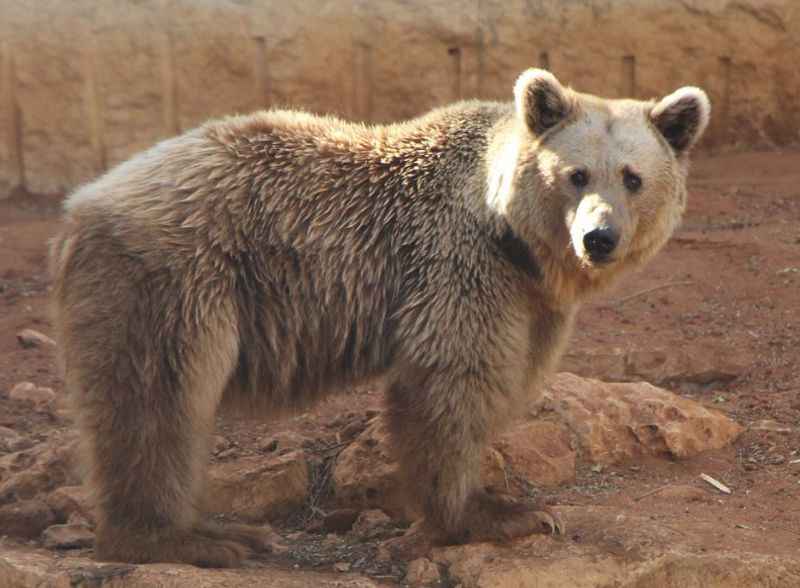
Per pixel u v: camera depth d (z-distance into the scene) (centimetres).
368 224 1092
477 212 1069
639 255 1090
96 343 1037
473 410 1056
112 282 1041
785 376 1472
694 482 1237
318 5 2258
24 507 1188
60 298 1070
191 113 2270
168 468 1044
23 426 1395
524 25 2275
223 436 1348
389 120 2292
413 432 1064
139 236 1048
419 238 1080
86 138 2267
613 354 1500
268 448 1305
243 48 2253
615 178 1045
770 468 1262
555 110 1068
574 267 1070
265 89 2277
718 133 2327
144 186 1075
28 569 1014
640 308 1655
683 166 1109
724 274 1738
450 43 2278
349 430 1309
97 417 1040
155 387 1034
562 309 1100
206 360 1047
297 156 1105
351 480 1207
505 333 1061
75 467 1240
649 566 1027
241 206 1077
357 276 1085
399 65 2278
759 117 2319
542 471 1228
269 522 1211
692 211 2011
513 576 1017
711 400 1439
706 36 2281
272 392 1102
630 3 2273
